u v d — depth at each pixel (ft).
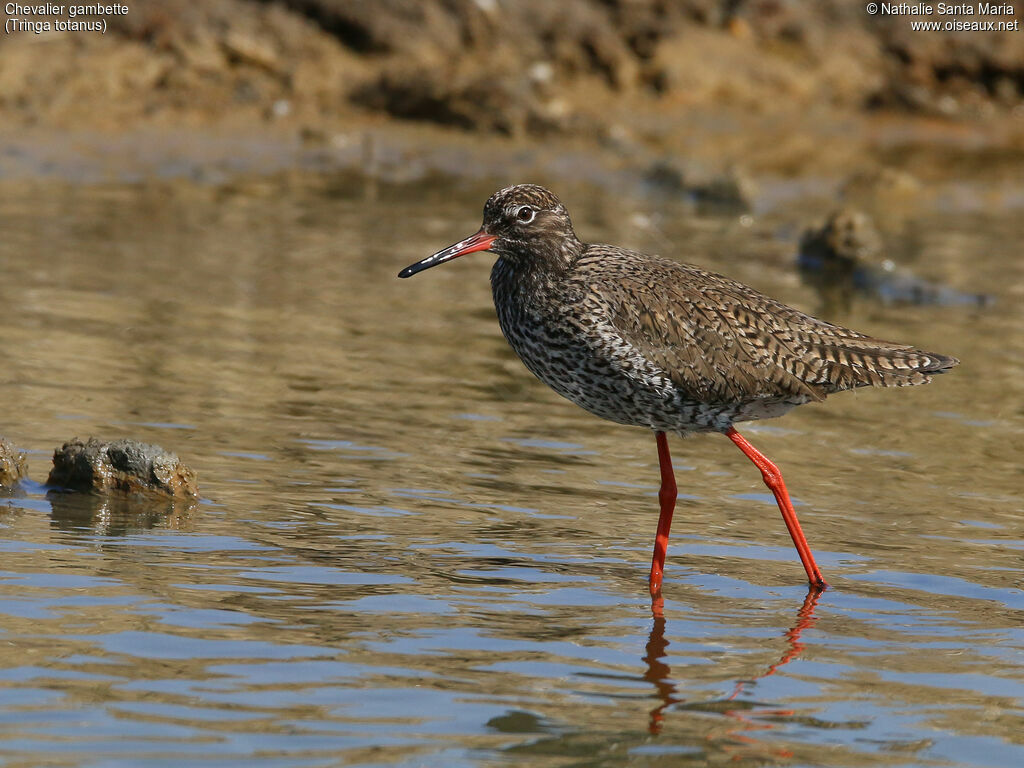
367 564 35.68
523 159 90.89
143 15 94.12
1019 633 33.47
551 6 107.45
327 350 55.21
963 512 42.16
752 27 114.52
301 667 29.35
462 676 29.50
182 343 54.24
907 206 87.81
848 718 28.50
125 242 68.13
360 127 93.35
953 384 55.72
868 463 46.70
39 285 59.98
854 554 38.63
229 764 25.14
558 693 28.99
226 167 83.71
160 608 31.89
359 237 72.54
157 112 89.66
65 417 45.27
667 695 29.19
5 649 29.09
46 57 89.71
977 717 28.73
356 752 25.89
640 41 108.47
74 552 35.06
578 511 41.01
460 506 40.57
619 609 34.01
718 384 38.22
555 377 39.27
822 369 38.99
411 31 100.99
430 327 59.72
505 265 39.96
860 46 116.26
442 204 80.02
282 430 45.98
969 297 68.54
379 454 44.50
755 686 29.89
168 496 39.58
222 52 94.94
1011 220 85.56
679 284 39.01
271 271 65.57
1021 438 49.70
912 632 33.40
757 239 78.02
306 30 98.84
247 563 35.17
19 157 80.48
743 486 44.27
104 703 27.12
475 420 48.78
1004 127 111.55
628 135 96.02
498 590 34.60
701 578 36.55
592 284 38.22
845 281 70.64
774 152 98.27
